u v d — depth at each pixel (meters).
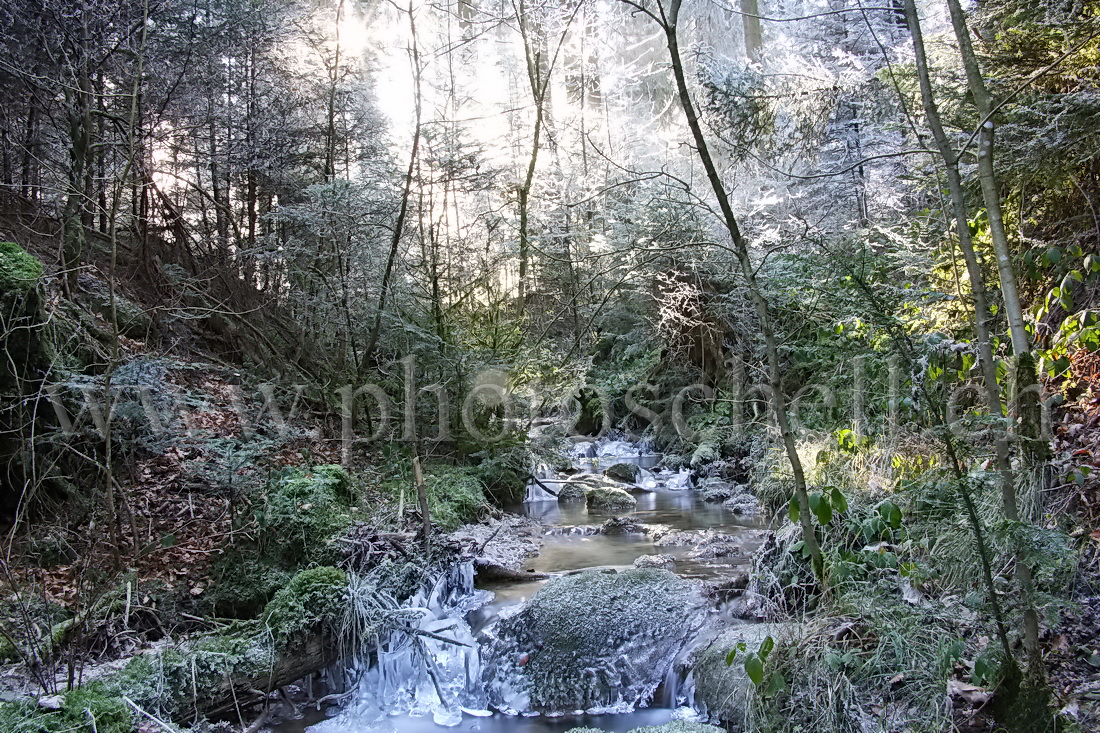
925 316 4.02
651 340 10.78
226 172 8.27
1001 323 3.63
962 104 3.77
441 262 8.26
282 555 4.63
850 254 5.19
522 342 8.38
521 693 3.74
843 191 7.42
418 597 4.50
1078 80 3.37
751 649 3.27
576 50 11.90
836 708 2.67
